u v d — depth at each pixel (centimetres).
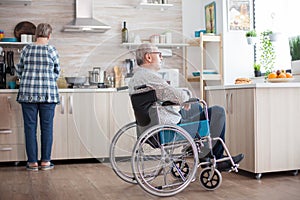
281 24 497
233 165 329
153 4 550
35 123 450
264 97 371
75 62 547
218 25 537
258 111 369
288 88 379
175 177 349
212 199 296
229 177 374
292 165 379
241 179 364
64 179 385
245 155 381
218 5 537
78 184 361
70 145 489
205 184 326
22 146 479
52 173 420
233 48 527
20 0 512
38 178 392
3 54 511
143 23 570
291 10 479
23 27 534
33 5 537
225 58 523
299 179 362
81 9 535
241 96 387
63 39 545
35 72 445
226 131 414
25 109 447
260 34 521
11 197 314
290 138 379
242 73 529
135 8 567
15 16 534
